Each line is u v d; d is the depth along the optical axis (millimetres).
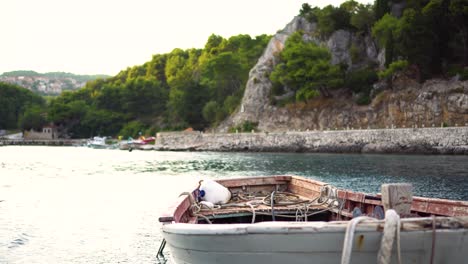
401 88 75062
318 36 96500
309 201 12859
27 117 149750
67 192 28344
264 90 98125
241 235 7418
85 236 16281
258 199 13812
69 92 170750
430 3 71062
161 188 30188
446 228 6980
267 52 103750
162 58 178125
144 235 16406
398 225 6785
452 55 73938
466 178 31328
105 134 141500
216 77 117625
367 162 48250
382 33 83125
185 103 114562
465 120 65500
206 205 12062
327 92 86062
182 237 8164
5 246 14883
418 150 60062
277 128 89688
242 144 83375
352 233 6816
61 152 88938
